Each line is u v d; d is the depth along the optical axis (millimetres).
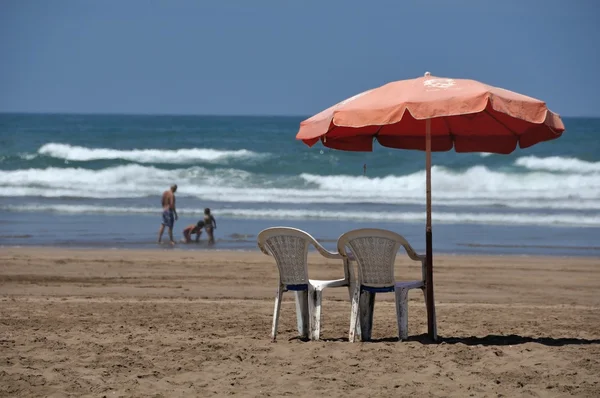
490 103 22297
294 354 24469
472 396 19672
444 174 123938
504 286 46094
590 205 99562
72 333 28094
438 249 64062
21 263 52344
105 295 39906
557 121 24203
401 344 25547
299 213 88000
